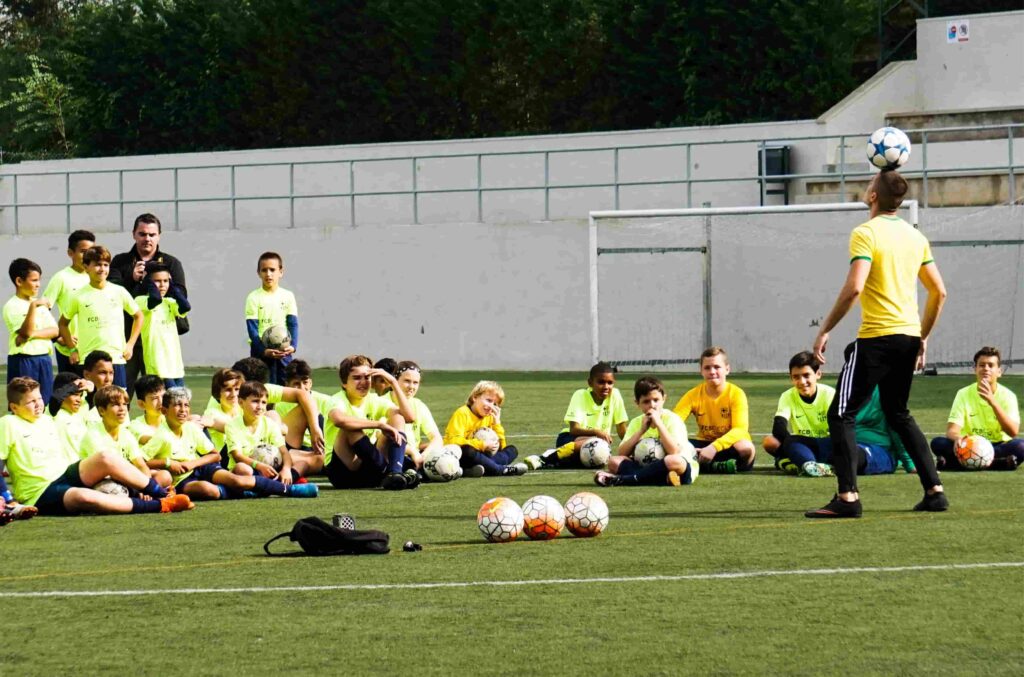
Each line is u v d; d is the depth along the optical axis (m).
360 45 46.50
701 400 12.70
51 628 6.54
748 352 29.25
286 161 35.03
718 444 12.32
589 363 30.16
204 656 6.01
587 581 7.35
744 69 41.09
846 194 29.70
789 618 6.48
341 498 11.17
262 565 7.97
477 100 45.81
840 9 40.72
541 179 33.22
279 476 11.47
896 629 6.25
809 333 28.88
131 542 8.92
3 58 58.59
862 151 32.41
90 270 13.72
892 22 40.94
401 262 31.56
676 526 9.16
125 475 10.32
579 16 45.41
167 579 7.61
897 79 33.97
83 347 13.84
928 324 9.51
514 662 5.82
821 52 40.50
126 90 48.94
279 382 15.34
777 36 40.72
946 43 33.69
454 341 31.20
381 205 34.47
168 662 5.93
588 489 11.41
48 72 55.25
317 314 32.28
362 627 6.44
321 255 32.16
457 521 9.71
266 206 35.47
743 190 31.33
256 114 47.44
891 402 9.53
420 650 6.03
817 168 31.62
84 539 9.07
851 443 9.37
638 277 29.70
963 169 28.92
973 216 27.70
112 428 10.65
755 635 6.18
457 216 33.81
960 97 33.66
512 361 30.78
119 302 13.97
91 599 7.14
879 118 33.44
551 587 7.22
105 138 49.56
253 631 6.41
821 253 28.77
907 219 28.08
